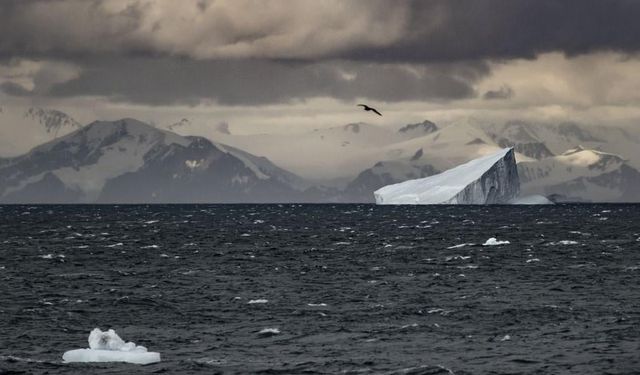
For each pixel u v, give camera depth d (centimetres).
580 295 15712
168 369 10012
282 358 10619
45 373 9769
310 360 10506
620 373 9875
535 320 13025
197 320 13238
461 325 12669
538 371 9981
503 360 10488
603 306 14325
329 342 11538
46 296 15688
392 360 10512
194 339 11812
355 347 11238
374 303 14825
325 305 14612
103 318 13400
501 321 12950
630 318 13125
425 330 12319
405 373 9900
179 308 14312
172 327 12706
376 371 10000
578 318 13150
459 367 10169
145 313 13850
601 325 12575
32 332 12225
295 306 14525
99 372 9825
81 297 15550
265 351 11025
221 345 11381
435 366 10112
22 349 11062
